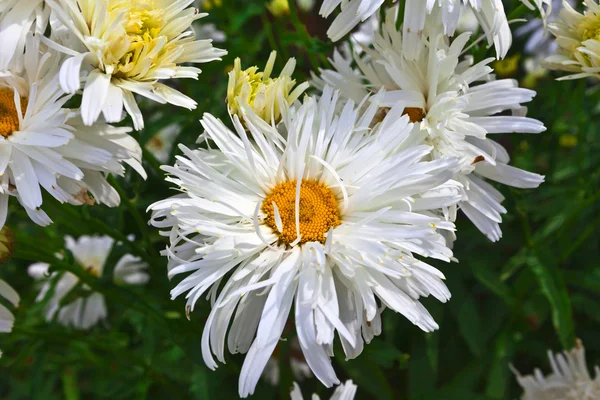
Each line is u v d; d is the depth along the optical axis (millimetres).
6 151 400
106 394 548
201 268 397
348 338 387
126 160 413
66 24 390
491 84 426
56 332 499
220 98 513
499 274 513
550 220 517
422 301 511
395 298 397
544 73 544
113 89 396
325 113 417
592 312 527
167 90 410
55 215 484
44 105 402
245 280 402
